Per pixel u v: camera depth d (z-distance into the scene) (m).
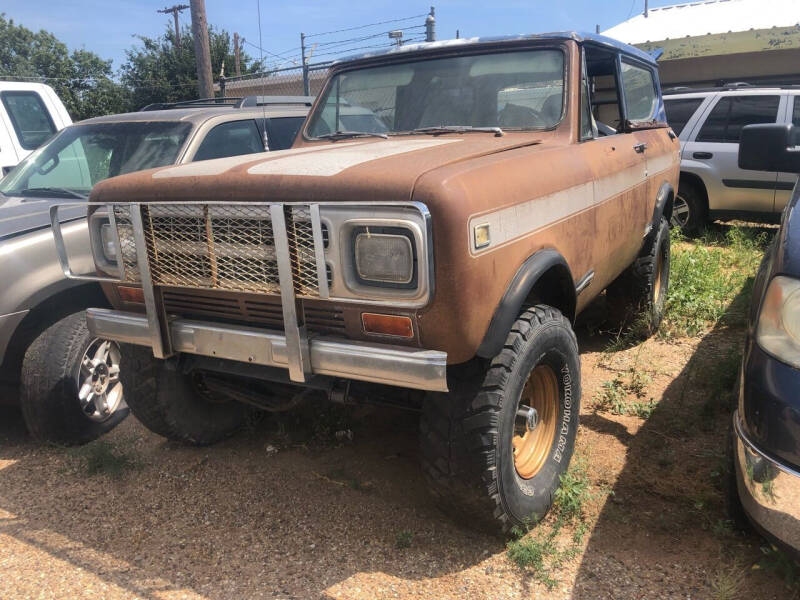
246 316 2.65
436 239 2.19
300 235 2.35
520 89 3.52
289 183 2.39
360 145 3.31
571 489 2.91
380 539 2.84
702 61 13.35
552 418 3.03
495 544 2.77
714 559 2.59
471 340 2.34
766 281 2.34
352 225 2.25
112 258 2.87
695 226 8.88
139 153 4.71
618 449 3.44
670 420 3.70
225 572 2.66
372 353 2.32
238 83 13.87
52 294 3.58
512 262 2.54
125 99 28.38
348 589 2.53
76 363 3.70
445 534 2.86
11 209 3.97
